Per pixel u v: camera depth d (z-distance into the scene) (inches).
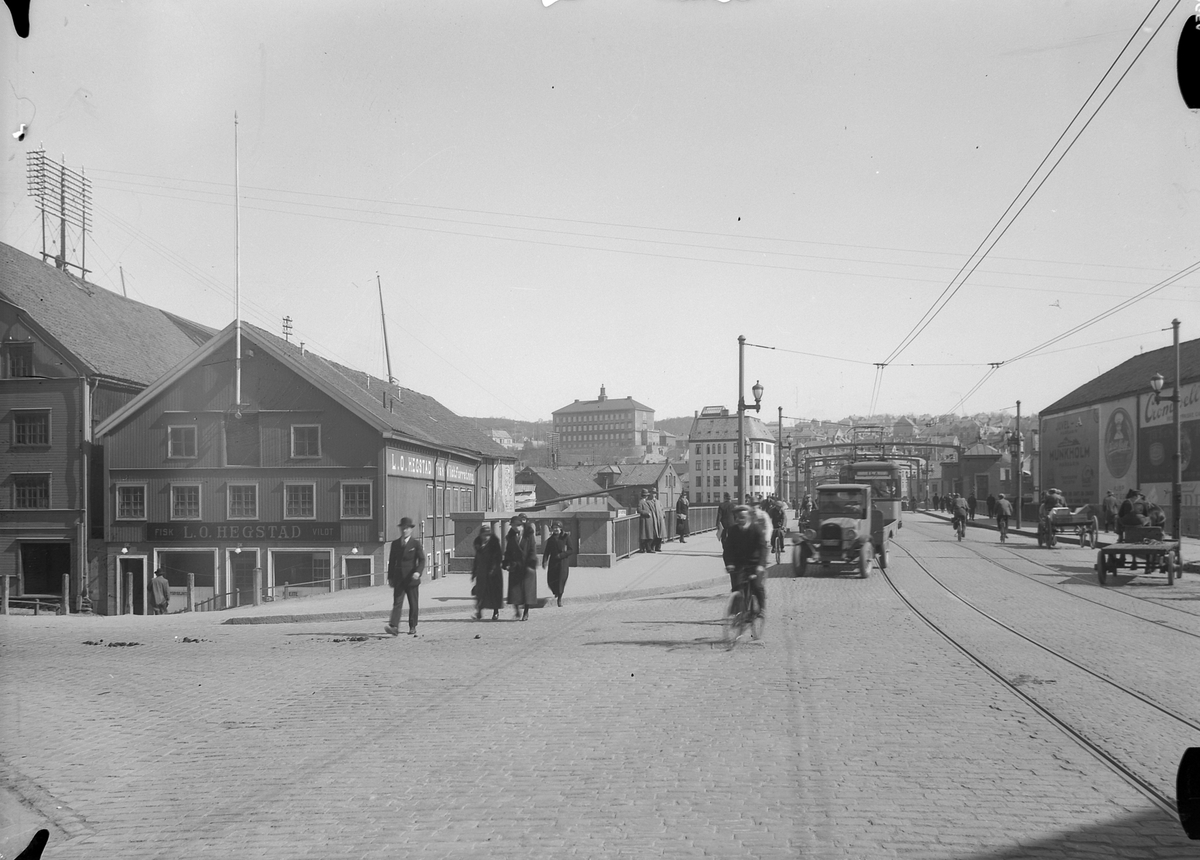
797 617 674.8
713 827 236.4
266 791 280.8
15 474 1594.5
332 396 1578.5
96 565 1594.5
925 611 700.7
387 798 269.0
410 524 672.4
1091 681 425.7
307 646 619.2
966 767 288.2
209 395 1593.3
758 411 1289.4
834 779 276.5
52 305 1672.0
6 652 607.2
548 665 498.0
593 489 4269.2
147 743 346.6
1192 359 1547.7
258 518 1581.0
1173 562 929.5
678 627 647.1
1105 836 227.1
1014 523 2329.0
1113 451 1814.7
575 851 221.6
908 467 2805.1
